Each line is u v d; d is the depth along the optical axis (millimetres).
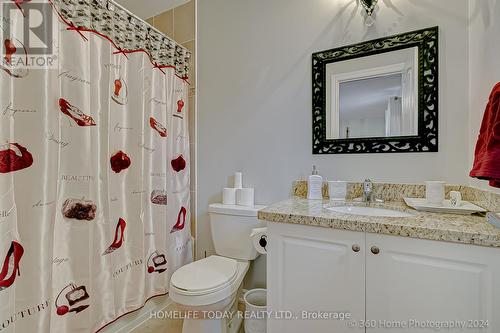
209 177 1855
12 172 958
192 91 1913
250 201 1604
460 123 1160
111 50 1337
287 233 1042
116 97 1368
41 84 1025
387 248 865
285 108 1577
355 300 919
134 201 1469
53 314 1097
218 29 1812
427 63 1215
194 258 1925
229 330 1428
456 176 1172
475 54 1088
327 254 964
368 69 1349
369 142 1347
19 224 977
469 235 738
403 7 1271
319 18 1478
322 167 1473
